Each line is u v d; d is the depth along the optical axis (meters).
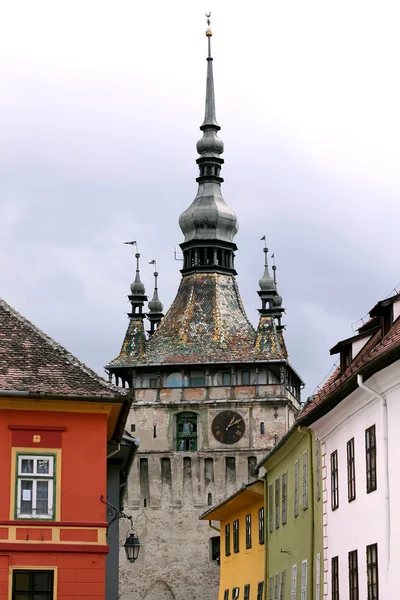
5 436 38.62
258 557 70.50
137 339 147.25
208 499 138.75
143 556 136.50
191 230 157.75
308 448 51.69
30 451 38.69
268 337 145.00
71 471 38.78
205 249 156.38
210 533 136.88
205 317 150.50
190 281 154.88
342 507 44.00
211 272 155.25
